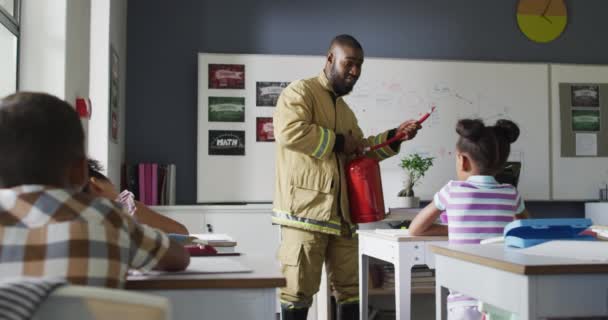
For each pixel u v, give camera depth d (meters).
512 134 2.32
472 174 2.27
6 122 1.00
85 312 0.73
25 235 1.01
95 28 3.92
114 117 4.14
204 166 4.70
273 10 4.88
